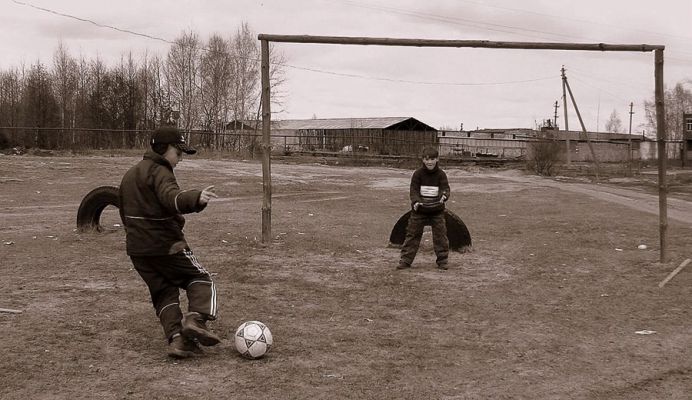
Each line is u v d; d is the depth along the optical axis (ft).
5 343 19.57
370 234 45.50
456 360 19.03
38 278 29.27
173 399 15.65
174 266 18.47
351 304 25.62
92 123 171.32
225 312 23.84
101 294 26.32
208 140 159.84
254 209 59.88
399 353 19.58
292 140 224.53
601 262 35.24
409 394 16.35
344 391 16.44
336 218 54.54
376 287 28.71
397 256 36.94
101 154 120.37
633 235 45.85
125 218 18.45
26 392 15.88
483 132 282.36
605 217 57.31
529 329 22.35
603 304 25.90
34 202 60.34
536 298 26.91
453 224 38.34
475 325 22.81
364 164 144.97
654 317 23.98
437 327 22.52
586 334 21.79
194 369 17.76
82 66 177.17
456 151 214.90
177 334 18.33
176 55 187.32
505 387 16.94
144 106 179.83
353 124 231.09
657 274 31.91
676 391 16.78
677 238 44.29
